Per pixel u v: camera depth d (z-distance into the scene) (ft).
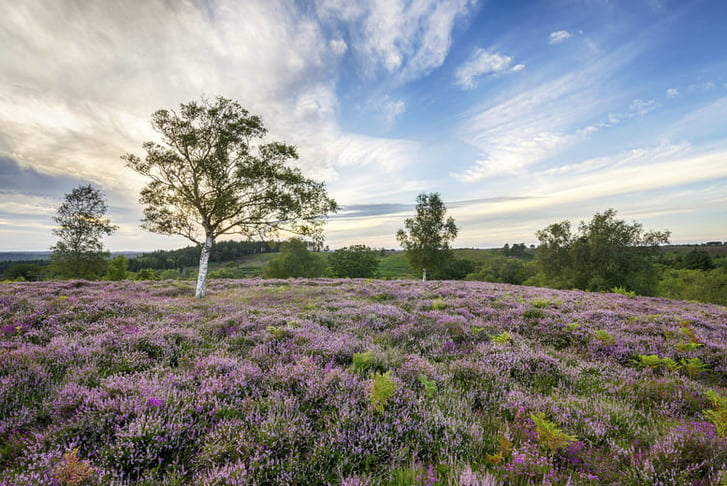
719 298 171.53
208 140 65.31
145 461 12.09
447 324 33.63
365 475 11.84
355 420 14.35
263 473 11.62
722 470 11.62
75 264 132.16
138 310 38.70
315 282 94.27
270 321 33.65
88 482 10.61
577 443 13.92
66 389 16.21
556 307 49.06
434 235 157.48
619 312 44.60
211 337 29.04
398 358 23.24
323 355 23.40
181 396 16.11
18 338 25.55
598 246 148.46
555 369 23.12
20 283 70.59
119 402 14.92
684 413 17.88
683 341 29.86
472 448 13.70
